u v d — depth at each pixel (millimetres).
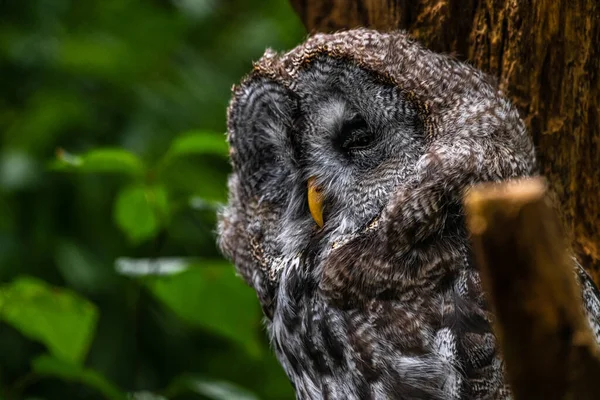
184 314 8555
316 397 6785
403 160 6484
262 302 7645
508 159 6285
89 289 11227
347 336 6332
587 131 7078
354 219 6750
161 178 10969
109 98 12938
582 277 6562
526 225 3709
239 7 15438
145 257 11727
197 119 12898
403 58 6621
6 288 7938
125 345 11250
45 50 13086
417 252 6191
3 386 10992
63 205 11750
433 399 6023
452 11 7250
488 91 6562
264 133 7574
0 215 11656
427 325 6090
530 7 6883
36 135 12094
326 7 7984
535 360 3838
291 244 7227
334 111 7004
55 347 8273
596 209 7164
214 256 11906
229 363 11898
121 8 13875
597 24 6898
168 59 13602
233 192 7922
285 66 7316
